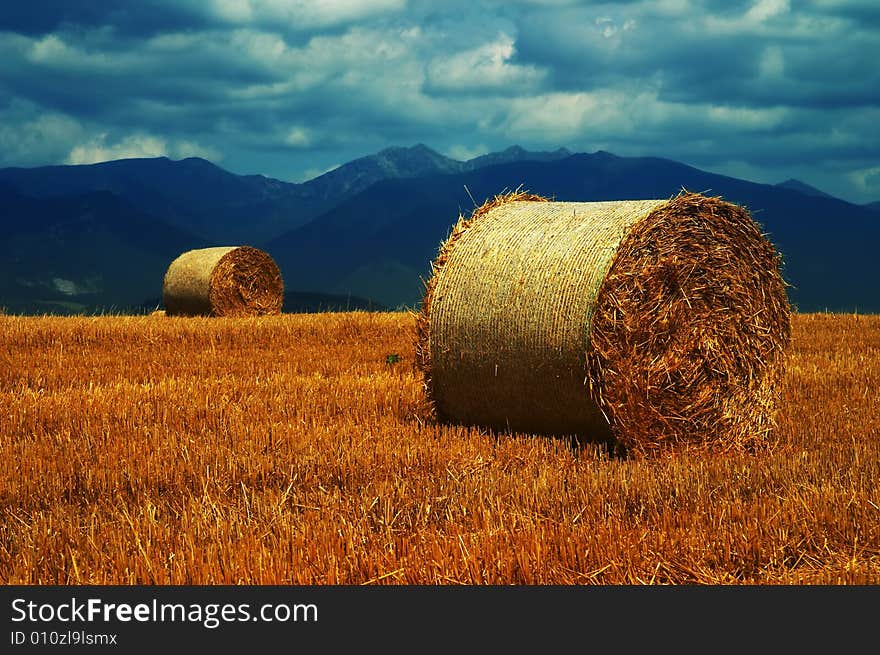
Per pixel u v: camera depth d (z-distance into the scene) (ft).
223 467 27.02
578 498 23.41
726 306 33.12
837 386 42.63
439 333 33.76
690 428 32.19
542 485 24.43
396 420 34.55
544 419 31.76
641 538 19.84
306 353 56.03
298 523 21.09
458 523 21.30
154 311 88.63
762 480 25.52
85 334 60.49
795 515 21.50
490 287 32.37
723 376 33.06
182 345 59.98
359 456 28.09
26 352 55.77
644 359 30.73
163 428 32.50
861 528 21.02
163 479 26.04
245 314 86.89
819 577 18.65
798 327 71.87
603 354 29.63
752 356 33.78
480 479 25.29
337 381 43.34
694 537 20.18
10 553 19.92
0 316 69.77
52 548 20.07
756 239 33.81
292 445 29.81
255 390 40.96
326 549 19.35
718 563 19.38
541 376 30.99
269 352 56.70
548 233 32.17
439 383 34.35
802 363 49.93
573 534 19.98
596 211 32.40
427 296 34.35
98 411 35.32
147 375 47.14
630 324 30.27
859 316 80.59
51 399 37.73
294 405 36.83
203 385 42.19
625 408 30.32
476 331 32.55
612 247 30.12
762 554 19.60
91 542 19.90
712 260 32.60
